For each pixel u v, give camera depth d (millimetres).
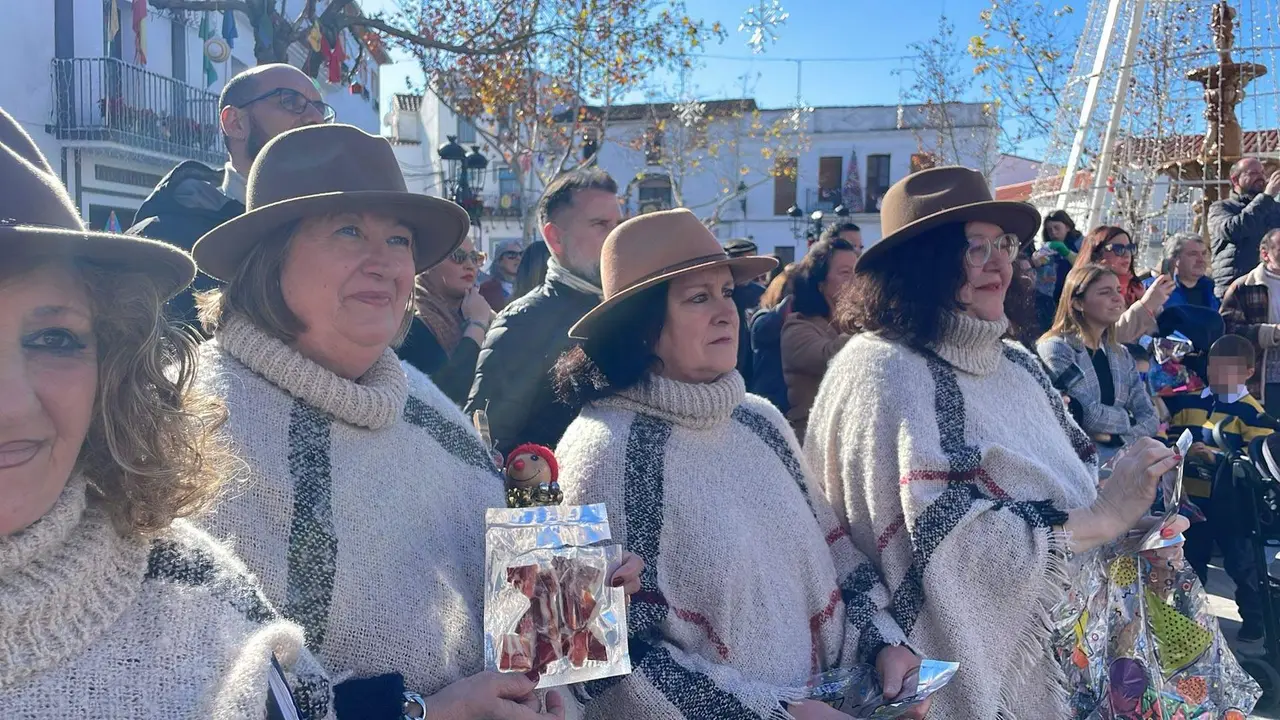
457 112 15586
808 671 2141
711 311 2180
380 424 1747
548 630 1596
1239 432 4742
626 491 2064
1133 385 4297
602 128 18125
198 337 1565
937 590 2250
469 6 13375
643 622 1947
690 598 2021
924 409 2418
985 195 2551
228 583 1209
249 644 1133
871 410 2461
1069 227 7805
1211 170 10578
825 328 4172
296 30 8602
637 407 2195
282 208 1646
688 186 29219
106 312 1125
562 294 3062
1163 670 2672
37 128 11391
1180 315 5617
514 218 29141
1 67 10781
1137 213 11039
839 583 2336
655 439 2139
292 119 3125
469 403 2943
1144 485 2316
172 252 1102
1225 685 2686
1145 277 7832
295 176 1713
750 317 5715
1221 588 5238
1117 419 4082
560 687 1889
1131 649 2594
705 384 2203
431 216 1821
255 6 8391
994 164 21828
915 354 2520
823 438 2596
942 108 19812
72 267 1067
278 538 1552
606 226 3049
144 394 1162
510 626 1591
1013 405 2619
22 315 1014
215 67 14625
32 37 11195
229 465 1354
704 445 2189
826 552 2303
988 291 2553
